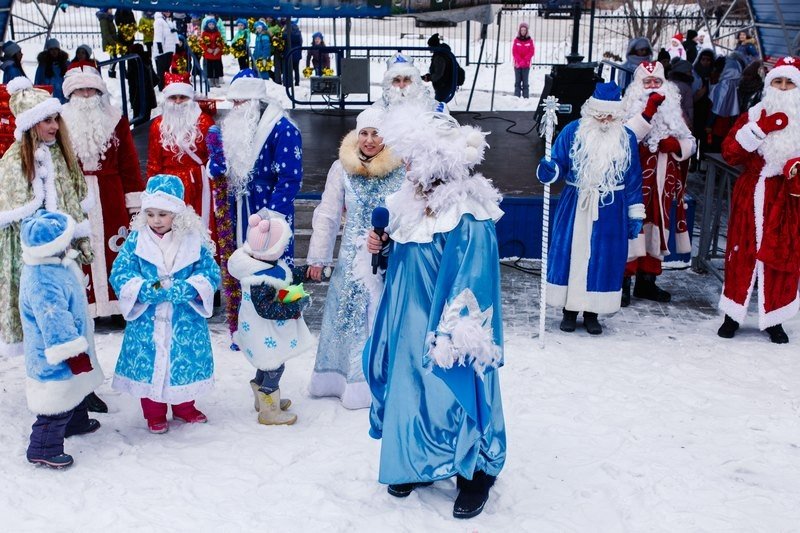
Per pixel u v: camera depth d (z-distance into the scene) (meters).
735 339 6.37
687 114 11.15
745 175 6.23
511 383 5.47
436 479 3.88
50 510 3.94
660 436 4.77
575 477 4.34
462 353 3.62
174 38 17.14
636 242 6.88
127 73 13.77
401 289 3.87
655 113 6.81
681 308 7.05
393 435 3.89
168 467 4.36
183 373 4.60
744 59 12.79
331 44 22.02
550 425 4.91
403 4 7.73
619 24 22.67
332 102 13.77
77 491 4.10
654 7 20.59
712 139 11.80
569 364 5.81
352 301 5.01
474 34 24.72
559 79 11.45
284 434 4.76
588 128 6.16
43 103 4.82
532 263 8.05
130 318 4.56
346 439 4.70
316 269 5.13
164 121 6.16
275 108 5.62
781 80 6.05
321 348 5.18
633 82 7.10
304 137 11.34
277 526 3.84
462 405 3.73
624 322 6.70
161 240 4.59
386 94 5.27
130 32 17.38
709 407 5.16
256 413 5.04
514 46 16.89
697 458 4.53
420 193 3.86
